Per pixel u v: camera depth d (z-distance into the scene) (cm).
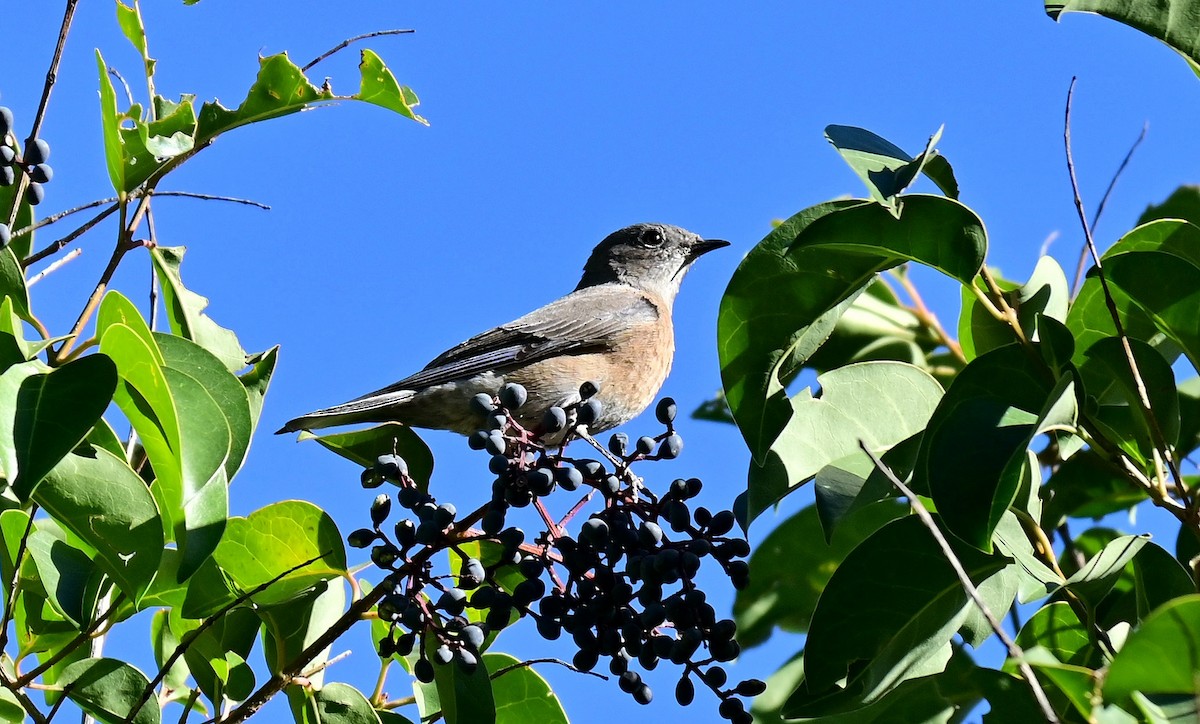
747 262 915
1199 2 873
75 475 843
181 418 845
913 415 965
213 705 954
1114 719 621
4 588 907
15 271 919
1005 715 788
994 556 789
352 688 961
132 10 999
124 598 881
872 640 789
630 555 853
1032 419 763
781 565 1178
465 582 870
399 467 900
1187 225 947
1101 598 814
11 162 892
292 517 969
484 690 899
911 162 832
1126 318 948
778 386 909
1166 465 862
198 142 991
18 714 924
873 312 1280
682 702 826
